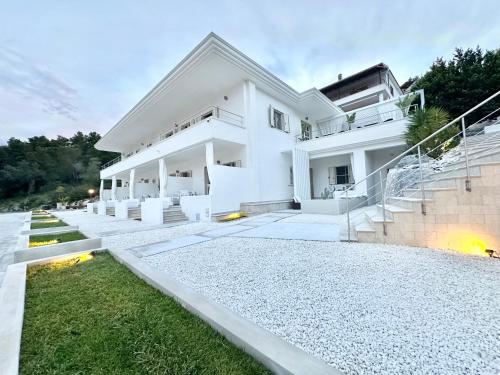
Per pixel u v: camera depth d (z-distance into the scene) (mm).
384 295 2324
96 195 32688
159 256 4125
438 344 1567
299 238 5051
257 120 10977
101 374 1403
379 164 12930
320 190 14289
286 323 1904
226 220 8758
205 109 12672
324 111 14961
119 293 2584
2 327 1762
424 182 4340
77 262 3906
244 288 2645
